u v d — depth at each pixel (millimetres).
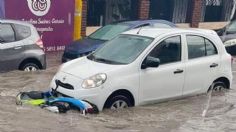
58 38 17875
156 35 9133
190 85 9328
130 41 9273
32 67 12242
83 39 15312
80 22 18719
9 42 11766
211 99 9477
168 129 7520
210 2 25438
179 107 8828
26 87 10117
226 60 10008
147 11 21719
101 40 14766
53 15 17578
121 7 21609
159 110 8578
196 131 7465
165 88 8938
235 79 12664
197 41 9594
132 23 15438
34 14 16969
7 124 6859
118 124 7617
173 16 23922
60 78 8664
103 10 20969
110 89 8195
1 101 8469
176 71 9039
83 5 19219
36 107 8047
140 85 8570
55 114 7746
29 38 12242
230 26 19672
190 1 24156
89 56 9398
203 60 9555
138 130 7332
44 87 10211
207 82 9625
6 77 11133
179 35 9328
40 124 7047
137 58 8633
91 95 8102
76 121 7457
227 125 7875
